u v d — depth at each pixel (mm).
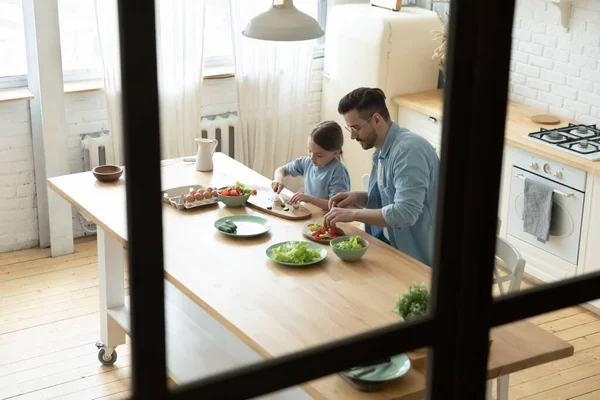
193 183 3994
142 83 573
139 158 589
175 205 3666
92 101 5207
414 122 5406
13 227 5227
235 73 5574
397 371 2236
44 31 4781
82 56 5215
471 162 757
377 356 748
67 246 5242
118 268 3881
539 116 5086
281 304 2713
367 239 3330
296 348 2416
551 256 4688
